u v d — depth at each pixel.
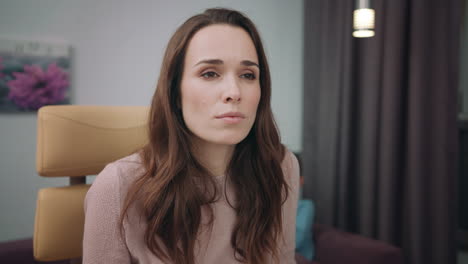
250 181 0.61
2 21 1.52
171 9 1.95
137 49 1.86
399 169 1.78
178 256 0.53
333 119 2.09
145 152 0.57
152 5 1.89
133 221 0.53
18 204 1.62
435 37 1.58
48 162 0.67
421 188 1.64
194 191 0.54
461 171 1.86
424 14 1.60
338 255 1.52
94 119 0.72
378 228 1.84
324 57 2.14
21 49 1.55
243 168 0.62
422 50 1.61
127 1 1.81
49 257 0.69
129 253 0.55
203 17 0.51
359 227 2.00
